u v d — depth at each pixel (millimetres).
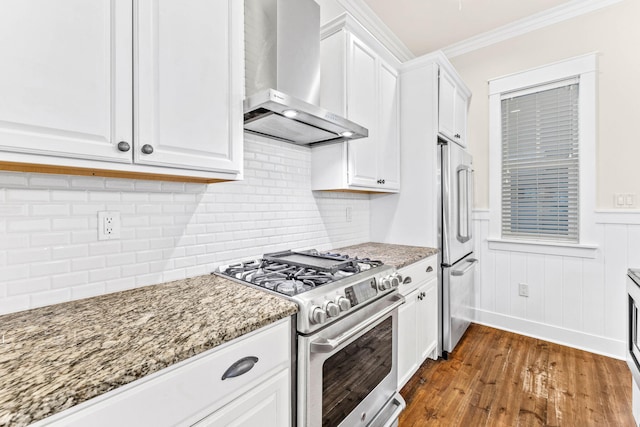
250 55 1497
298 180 1959
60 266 1021
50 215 1000
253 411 906
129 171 922
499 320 2889
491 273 2932
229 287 1228
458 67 3121
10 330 807
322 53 1916
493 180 2918
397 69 2416
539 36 2660
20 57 702
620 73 2311
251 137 1664
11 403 508
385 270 1527
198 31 1066
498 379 2057
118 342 739
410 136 2410
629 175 2281
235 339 850
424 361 2295
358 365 1316
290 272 1401
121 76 872
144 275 1234
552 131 2629
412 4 2430
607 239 2359
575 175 2523
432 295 2213
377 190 2189
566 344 2535
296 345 1055
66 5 771
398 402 1597
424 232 2355
